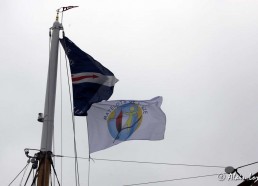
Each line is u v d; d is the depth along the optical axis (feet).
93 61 59.93
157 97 59.26
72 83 58.90
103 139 57.82
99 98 58.75
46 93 56.08
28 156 52.08
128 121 58.44
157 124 58.39
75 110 58.29
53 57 58.29
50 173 51.72
